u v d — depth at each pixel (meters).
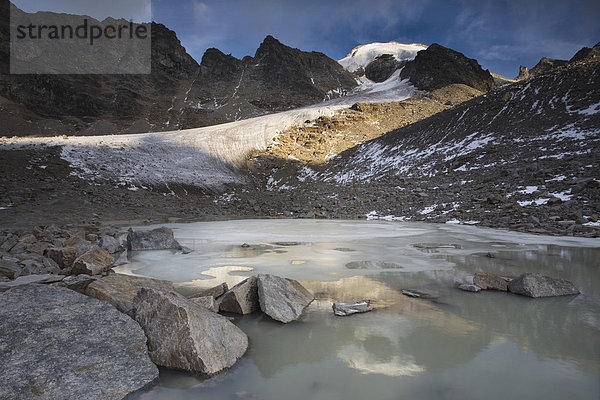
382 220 21.53
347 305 5.12
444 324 4.48
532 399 2.79
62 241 10.26
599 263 8.24
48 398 2.54
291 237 13.62
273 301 4.86
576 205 16.02
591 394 2.85
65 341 3.24
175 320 3.54
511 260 8.67
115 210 24.02
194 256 9.45
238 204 31.73
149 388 2.95
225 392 2.93
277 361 3.52
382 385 3.04
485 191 21.61
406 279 6.83
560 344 3.84
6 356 2.89
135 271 7.60
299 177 41.41
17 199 22.36
